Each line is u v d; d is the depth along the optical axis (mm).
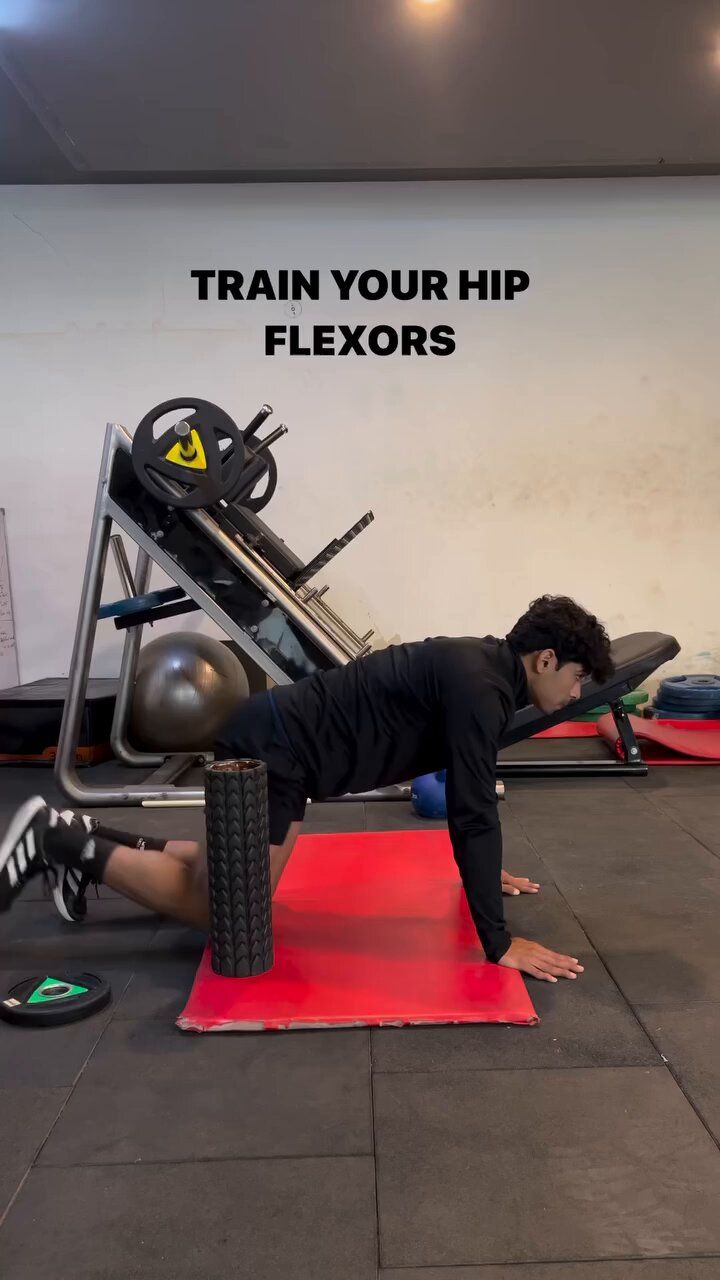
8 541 4855
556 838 2891
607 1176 1287
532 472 4879
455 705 1723
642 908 2291
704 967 1954
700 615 4934
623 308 4820
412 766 1899
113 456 3209
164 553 3203
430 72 3596
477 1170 1306
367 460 4867
